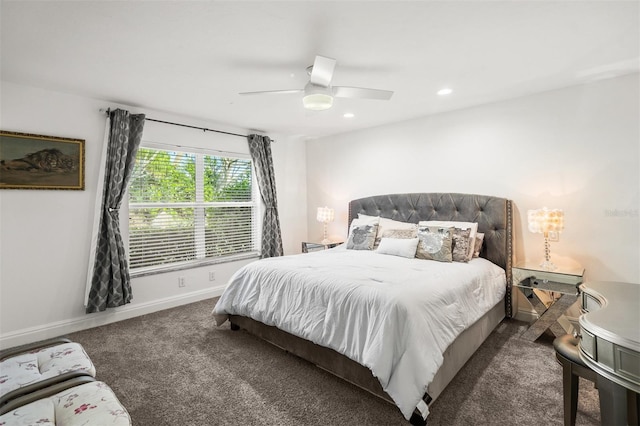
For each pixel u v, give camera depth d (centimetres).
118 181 330
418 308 190
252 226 484
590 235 294
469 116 365
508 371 228
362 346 192
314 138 533
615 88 279
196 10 177
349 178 488
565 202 306
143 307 360
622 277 279
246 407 193
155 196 379
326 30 200
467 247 315
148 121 365
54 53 226
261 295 268
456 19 189
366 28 198
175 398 202
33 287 293
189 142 403
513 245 335
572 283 269
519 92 317
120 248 333
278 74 267
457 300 225
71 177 311
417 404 167
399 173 429
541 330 292
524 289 312
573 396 159
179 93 311
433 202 386
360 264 284
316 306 225
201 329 314
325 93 241
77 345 179
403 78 279
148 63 244
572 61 247
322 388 211
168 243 391
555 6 177
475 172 363
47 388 135
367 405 193
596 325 121
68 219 312
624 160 277
